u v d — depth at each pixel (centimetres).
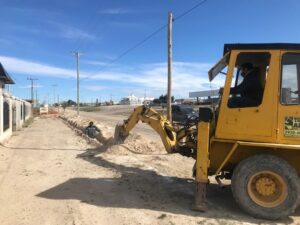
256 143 765
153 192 955
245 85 810
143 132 2864
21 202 870
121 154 1534
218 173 816
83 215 780
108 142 1656
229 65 797
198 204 805
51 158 1498
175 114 3238
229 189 981
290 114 762
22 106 3781
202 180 798
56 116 7200
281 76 771
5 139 2175
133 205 848
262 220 759
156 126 1070
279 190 757
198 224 727
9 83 3027
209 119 798
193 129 965
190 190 973
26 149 1792
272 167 753
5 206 841
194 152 970
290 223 746
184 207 833
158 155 1516
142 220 748
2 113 2064
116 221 745
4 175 1163
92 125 2364
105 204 855
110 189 986
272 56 774
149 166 1281
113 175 1154
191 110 3167
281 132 765
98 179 1102
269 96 772
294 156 789
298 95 764
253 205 763
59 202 870
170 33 2127
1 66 2153
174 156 1490
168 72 2134
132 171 1203
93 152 1617
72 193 948
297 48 766
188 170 1239
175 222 737
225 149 817
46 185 1030
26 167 1298
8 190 977
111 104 17800
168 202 870
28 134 2734
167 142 1026
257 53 787
